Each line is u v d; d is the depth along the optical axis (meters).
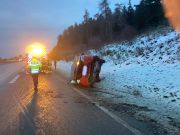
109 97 14.30
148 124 9.02
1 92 16.38
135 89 16.39
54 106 11.95
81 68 19.16
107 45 54.97
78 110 11.15
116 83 19.33
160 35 35.16
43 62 30.33
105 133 8.02
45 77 26.19
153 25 46.84
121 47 43.19
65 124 9.02
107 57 41.47
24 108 11.55
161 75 19.56
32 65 17.05
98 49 56.38
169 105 12.14
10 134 7.94
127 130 8.31
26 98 14.08
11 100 13.49
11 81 22.94
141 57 30.20
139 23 52.44
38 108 11.55
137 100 13.41
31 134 7.93
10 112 10.79
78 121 9.40
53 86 18.98
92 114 10.44
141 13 52.28
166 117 10.02
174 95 13.75
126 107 11.73
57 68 42.03
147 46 33.38
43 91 16.59
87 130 8.32
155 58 26.88
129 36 50.56
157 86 16.48
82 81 18.56
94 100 13.44
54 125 8.89
